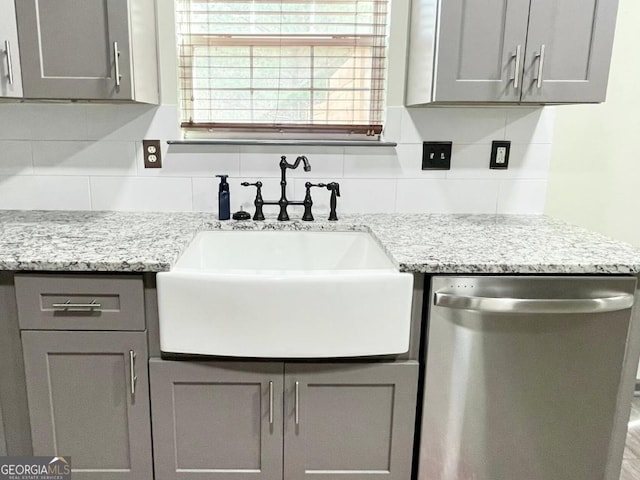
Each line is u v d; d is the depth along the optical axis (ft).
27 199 6.12
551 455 4.63
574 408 4.52
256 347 4.20
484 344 4.31
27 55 4.73
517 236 5.13
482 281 4.23
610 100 6.53
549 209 6.87
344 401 4.44
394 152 6.13
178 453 4.55
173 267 4.25
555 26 4.81
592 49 4.87
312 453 4.57
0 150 5.97
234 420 4.48
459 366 4.36
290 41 5.88
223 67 5.91
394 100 6.00
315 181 6.16
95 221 5.60
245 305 4.09
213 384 4.38
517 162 6.21
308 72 5.96
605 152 6.68
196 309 4.13
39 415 4.44
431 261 4.21
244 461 4.59
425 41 5.22
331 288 4.08
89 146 6.00
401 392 4.42
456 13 4.75
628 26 6.33
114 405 4.44
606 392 4.50
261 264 5.73
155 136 5.99
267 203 5.79
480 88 4.91
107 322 4.26
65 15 4.69
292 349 4.20
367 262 5.49
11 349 4.35
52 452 4.52
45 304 4.23
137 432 4.49
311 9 5.81
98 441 4.53
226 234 5.64
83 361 4.35
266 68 5.93
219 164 6.08
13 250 4.34
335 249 5.71
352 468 4.62
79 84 4.81
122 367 4.36
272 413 4.45
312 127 6.10
